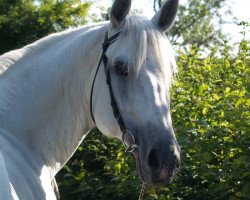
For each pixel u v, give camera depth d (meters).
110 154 5.74
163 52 2.61
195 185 4.68
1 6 11.95
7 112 2.66
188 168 4.61
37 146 2.74
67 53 2.82
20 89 2.72
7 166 2.43
